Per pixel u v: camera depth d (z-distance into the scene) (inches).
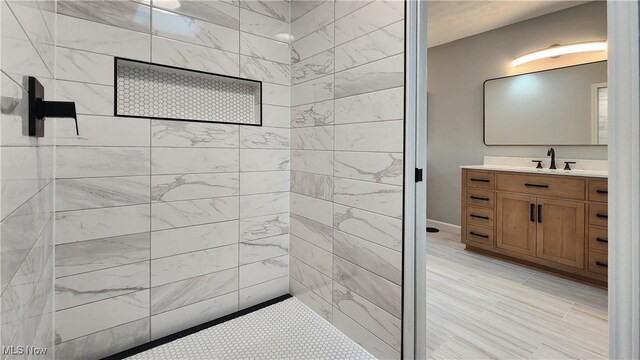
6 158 25.3
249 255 84.0
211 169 76.4
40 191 42.0
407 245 58.6
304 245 85.4
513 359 64.9
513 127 138.3
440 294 94.6
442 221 170.6
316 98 79.4
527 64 133.3
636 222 31.0
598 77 114.2
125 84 66.7
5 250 25.1
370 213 65.5
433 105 171.8
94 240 61.4
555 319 80.2
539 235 112.6
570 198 104.5
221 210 78.4
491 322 79.1
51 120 51.7
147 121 67.0
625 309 31.8
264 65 84.1
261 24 83.3
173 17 69.5
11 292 27.0
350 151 69.9
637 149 30.7
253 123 84.6
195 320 75.7
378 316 64.4
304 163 84.4
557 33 124.1
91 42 59.8
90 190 60.6
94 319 62.1
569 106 121.4
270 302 87.2
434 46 169.0
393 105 60.0
